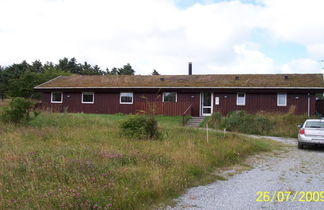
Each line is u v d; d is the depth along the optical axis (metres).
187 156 7.50
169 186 5.31
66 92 26.09
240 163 8.53
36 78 37.00
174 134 12.02
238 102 22.80
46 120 13.71
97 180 5.02
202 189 5.68
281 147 12.38
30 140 9.22
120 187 4.88
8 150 7.35
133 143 9.20
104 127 12.96
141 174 5.77
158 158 7.02
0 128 10.91
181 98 23.69
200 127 18.80
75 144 8.72
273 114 20.05
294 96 21.66
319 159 9.52
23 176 5.14
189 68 29.53
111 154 7.14
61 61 76.94
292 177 6.91
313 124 11.98
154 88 23.69
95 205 4.01
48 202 4.05
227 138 11.94
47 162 5.99
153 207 4.59
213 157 8.23
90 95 25.58
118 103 24.78
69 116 15.25
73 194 4.26
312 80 22.27
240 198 5.18
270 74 25.39
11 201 4.07
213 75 26.42
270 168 7.94
